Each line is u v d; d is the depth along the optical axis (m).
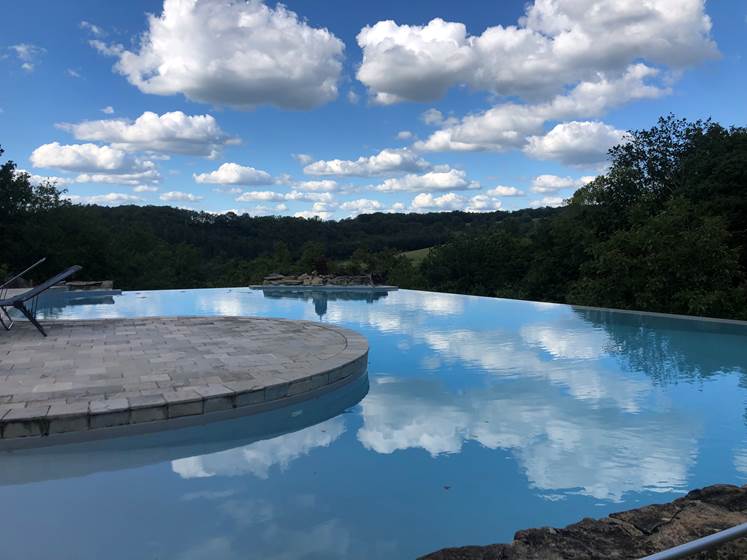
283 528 2.62
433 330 8.92
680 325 9.27
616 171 23.80
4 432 3.43
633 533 2.09
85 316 11.10
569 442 3.81
